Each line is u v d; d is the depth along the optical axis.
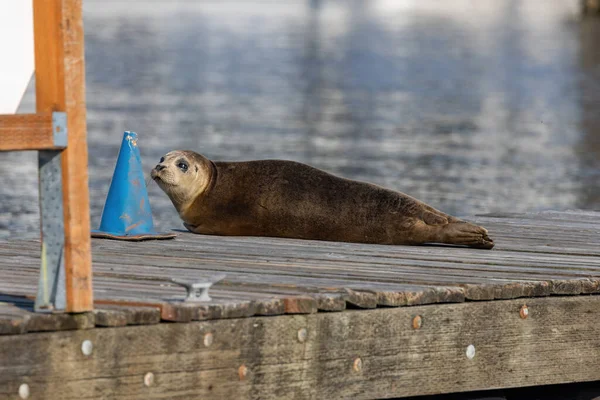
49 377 15.43
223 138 81.56
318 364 17.72
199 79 139.75
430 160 72.00
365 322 18.11
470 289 19.09
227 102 111.31
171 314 16.28
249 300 17.23
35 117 15.06
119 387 15.98
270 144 78.75
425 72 156.25
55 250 15.66
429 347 18.77
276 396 17.36
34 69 16.55
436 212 26.12
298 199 26.95
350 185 26.97
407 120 98.50
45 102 15.55
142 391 16.17
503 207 54.28
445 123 96.44
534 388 22.44
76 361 15.62
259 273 21.17
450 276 20.91
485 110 107.94
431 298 18.69
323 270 21.64
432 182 62.50
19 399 15.18
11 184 57.19
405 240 26.05
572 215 32.47
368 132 88.44
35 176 60.25
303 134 85.75
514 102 116.19
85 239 15.54
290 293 18.47
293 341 17.45
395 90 129.50
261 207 27.20
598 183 63.16
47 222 15.67
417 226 25.84
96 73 144.12
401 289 18.77
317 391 17.73
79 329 15.62
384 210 26.22
